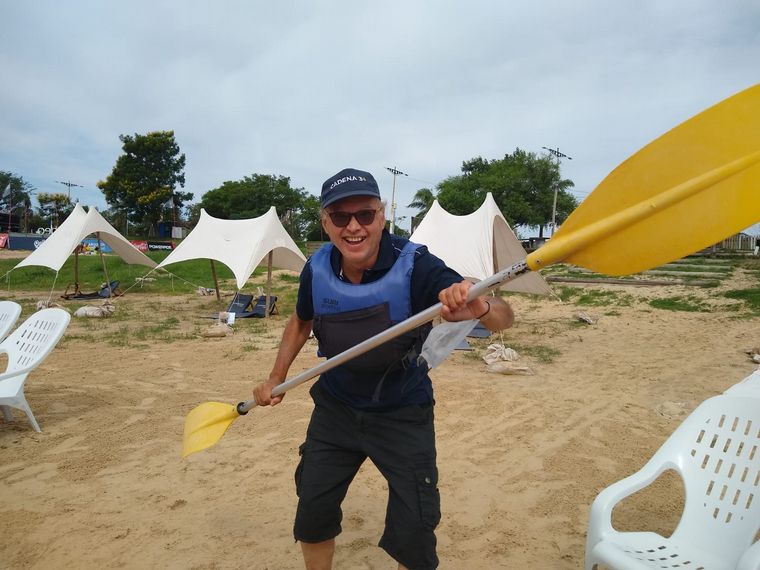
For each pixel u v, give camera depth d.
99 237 16.23
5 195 66.06
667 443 2.45
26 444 4.33
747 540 2.14
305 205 59.34
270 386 2.36
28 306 13.77
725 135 1.55
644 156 1.63
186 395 5.72
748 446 2.32
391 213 51.22
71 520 3.16
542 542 2.95
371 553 2.83
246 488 3.59
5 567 2.70
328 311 2.05
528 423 4.95
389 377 1.99
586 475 3.82
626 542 2.14
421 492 1.95
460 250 10.09
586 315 11.78
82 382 6.21
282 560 2.75
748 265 20.62
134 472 3.83
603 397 5.83
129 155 57.22
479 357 7.93
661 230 1.61
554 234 1.74
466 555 2.83
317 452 2.13
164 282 20.64
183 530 3.05
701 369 7.20
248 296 12.88
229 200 60.66
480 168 56.81
